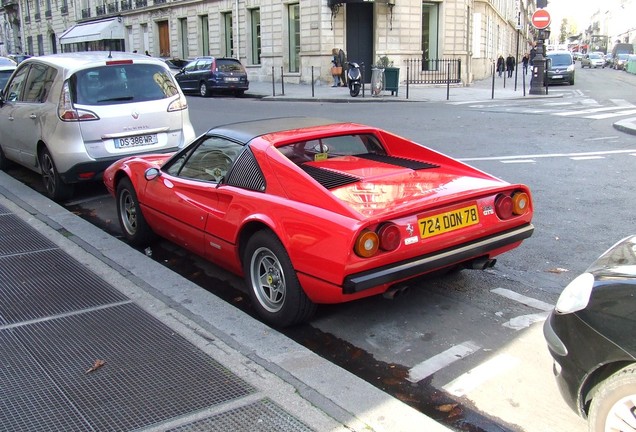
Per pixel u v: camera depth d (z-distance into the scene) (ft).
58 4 191.52
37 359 12.03
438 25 101.76
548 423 10.48
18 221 21.83
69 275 16.60
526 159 34.09
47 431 9.71
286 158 14.14
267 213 13.73
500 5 163.73
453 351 13.12
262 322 14.80
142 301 14.85
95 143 24.26
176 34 133.69
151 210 18.60
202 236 16.19
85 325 13.56
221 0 118.62
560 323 9.15
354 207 12.55
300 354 12.30
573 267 17.90
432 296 15.97
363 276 12.18
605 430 8.43
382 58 87.25
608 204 24.50
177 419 10.01
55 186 25.50
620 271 8.80
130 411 10.25
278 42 107.24
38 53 211.61
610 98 74.02
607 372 8.60
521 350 12.98
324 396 10.73
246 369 11.63
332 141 16.25
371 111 60.08
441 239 13.04
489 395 11.41
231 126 16.89
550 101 70.44
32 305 14.65
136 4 145.69
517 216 14.52
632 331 8.16
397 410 10.32
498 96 78.02
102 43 168.45
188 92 93.86
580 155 35.19
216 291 16.97
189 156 17.33
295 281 13.35
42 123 25.30
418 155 16.81
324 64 98.17
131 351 12.34
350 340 13.79
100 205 26.09
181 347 12.51
